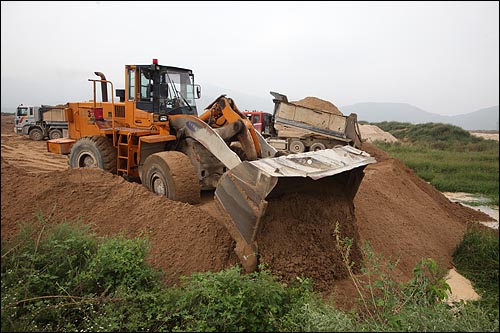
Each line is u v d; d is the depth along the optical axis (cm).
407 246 707
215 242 541
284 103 1741
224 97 755
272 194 504
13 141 2245
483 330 345
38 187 629
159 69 762
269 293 398
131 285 421
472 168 1884
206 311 379
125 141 809
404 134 4459
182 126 721
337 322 348
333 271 508
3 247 448
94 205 614
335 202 571
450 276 675
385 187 971
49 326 369
